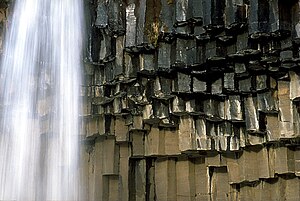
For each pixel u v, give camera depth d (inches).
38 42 400.8
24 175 417.4
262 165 382.3
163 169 415.2
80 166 423.2
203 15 343.9
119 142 415.2
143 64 373.1
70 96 403.9
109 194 420.5
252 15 334.6
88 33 385.4
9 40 401.4
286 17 332.2
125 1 373.4
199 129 394.0
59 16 396.5
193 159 413.7
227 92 376.5
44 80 401.4
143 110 398.0
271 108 366.6
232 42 352.5
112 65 384.8
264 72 365.1
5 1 399.2
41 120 414.9
